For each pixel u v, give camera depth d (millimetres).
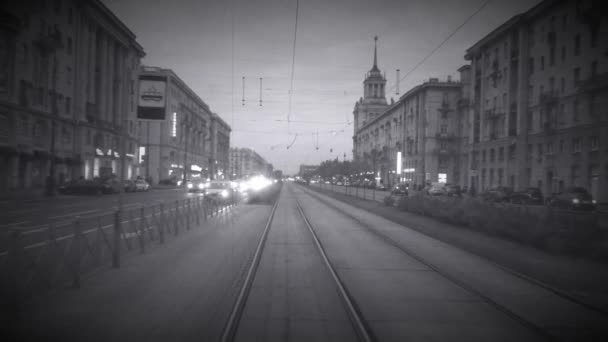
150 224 12562
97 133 45219
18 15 32062
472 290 7332
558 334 5359
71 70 39906
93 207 22625
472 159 52125
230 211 24234
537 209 14523
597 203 29500
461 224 16500
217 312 5980
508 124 43406
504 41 44844
